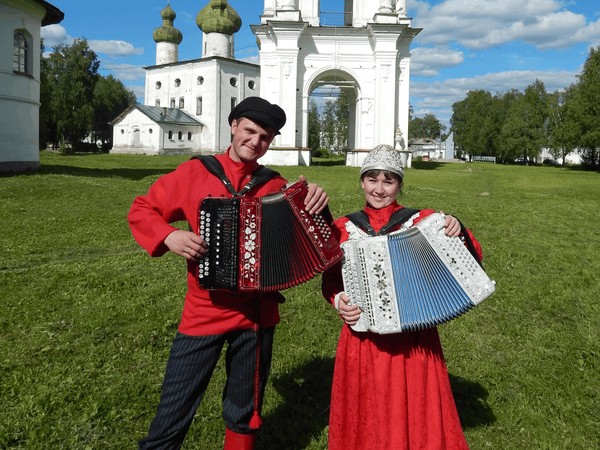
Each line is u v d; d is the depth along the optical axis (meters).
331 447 3.17
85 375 4.75
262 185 3.15
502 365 5.03
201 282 2.85
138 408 4.24
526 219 13.77
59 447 3.76
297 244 2.89
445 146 113.81
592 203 18.05
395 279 2.96
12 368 4.88
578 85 52.78
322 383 4.71
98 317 6.12
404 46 39.16
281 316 6.23
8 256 9.19
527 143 66.38
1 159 21.03
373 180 3.29
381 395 3.01
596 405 4.31
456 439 3.03
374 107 39.25
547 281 7.61
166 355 5.25
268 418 4.19
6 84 21.06
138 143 63.34
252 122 3.08
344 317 3.08
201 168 3.15
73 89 65.06
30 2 21.77
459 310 2.91
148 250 2.96
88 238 10.79
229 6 65.81
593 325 5.99
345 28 38.34
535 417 4.11
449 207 15.88
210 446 3.82
